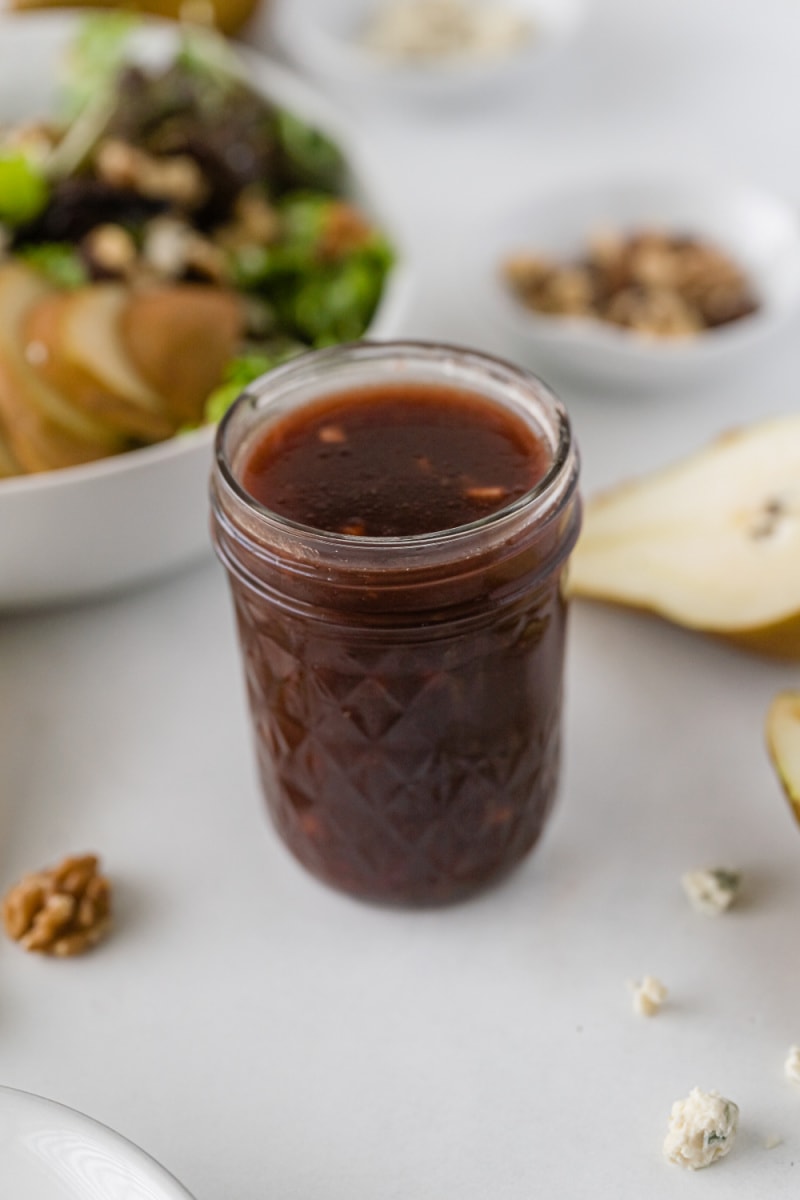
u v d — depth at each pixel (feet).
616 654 1.54
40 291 1.69
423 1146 1.21
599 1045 1.26
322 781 1.28
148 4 2.25
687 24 2.65
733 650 1.53
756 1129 1.21
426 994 1.30
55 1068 1.26
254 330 1.75
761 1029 1.26
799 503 1.48
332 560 1.15
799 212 2.08
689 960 1.31
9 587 1.51
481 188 2.18
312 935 1.34
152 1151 1.21
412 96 2.35
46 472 1.52
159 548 1.52
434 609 1.16
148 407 1.58
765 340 1.77
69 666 1.55
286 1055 1.26
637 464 1.71
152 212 1.83
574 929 1.33
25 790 1.44
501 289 1.87
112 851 1.39
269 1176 1.20
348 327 1.77
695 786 1.43
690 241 1.99
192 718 1.50
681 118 2.36
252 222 1.88
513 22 2.48
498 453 1.24
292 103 1.98
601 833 1.40
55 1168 1.12
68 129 1.97
